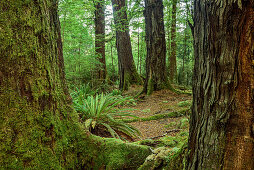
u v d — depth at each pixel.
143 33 12.75
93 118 3.24
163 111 5.09
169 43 12.02
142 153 1.83
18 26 1.18
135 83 9.71
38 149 1.23
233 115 0.82
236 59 0.80
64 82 1.75
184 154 1.25
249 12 0.75
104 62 10.77
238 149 0.81
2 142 1.09
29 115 1.21
